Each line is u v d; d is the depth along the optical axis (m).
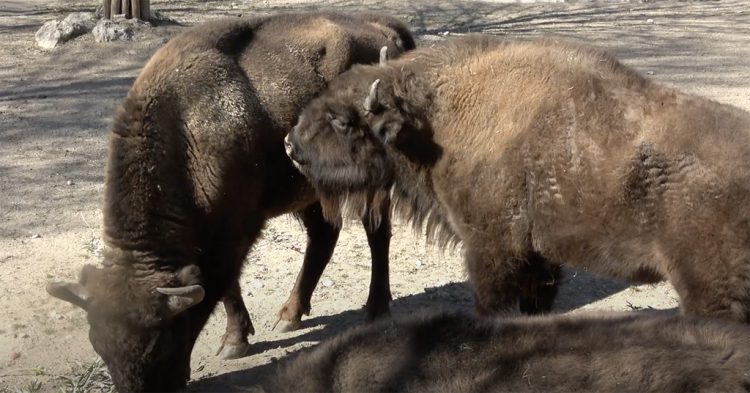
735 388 2.13
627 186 3.60
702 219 3.47
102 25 11.46
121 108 3.96
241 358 4.46
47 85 9.81
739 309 3.48
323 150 4.15
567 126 3.76
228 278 4.20
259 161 4.25
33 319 4.73
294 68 4.44
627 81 3.85
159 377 3.63
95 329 3.52
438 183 4.12
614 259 3.76
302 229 6.13
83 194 6.55
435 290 5.25
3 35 12.27
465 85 4.04
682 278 3.58
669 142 3.56
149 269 3.74
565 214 3.78
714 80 10.08
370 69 4.20
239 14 13.97
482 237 4.02
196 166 4.00
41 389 4.06
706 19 14.48
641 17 14.50
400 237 6.04
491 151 3.91
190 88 4.07
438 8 14.74
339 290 5.25
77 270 5.27
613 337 2.42
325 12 5.05
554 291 4.41
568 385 2.26
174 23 12.45
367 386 2.42
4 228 5.88
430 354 2.48
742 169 3.42
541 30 12.99
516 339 2.49
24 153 7.49
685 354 2.27
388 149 4.18
